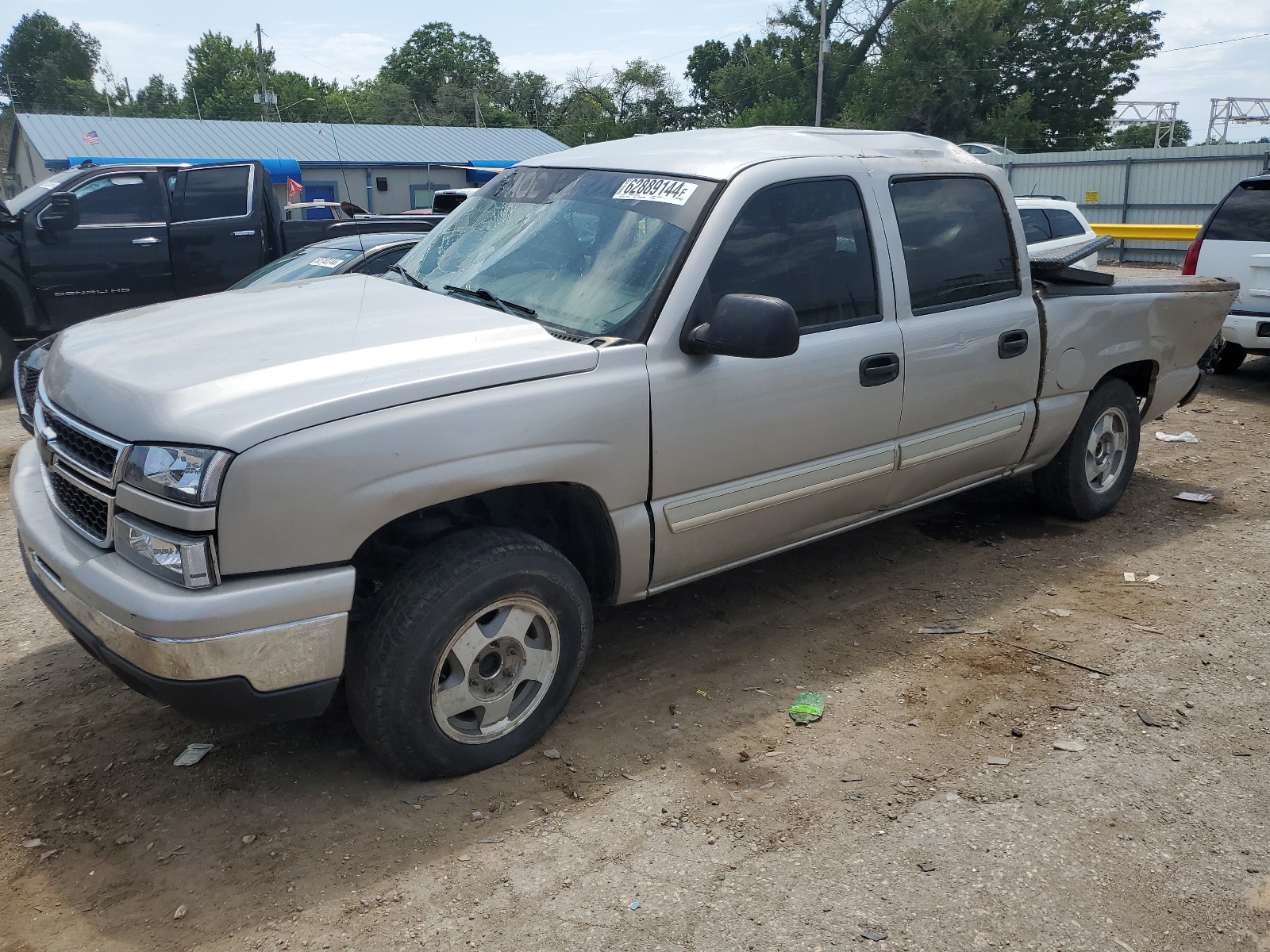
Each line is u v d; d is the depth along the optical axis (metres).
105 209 10.01
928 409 4.20
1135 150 27.97
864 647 4.08
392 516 2.80
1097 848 2.80
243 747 3.39
